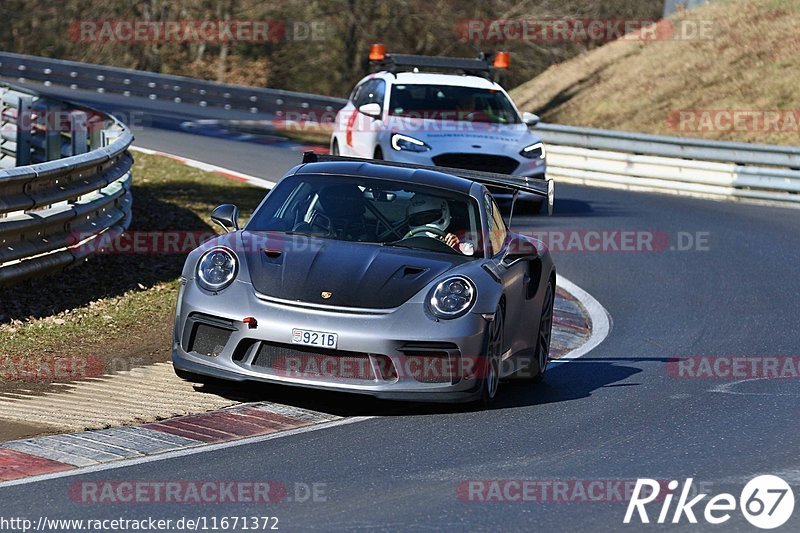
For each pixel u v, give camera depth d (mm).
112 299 36812
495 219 30375
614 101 113000
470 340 25094
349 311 24734
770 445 23984
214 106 126312
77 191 38062
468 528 17859
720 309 41812
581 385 30125
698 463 22359
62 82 132625
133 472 20266
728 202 71062
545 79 130000
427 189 29422
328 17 186250
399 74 61156
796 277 48219
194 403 25516
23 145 62844
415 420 25078
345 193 29109
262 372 24766
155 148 81250
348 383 24578
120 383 27109
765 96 101688
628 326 38875
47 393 25906
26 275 35031
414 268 26312
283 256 26344
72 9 198375
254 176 69375
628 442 23844
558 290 44562
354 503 18875
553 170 80875
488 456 22297
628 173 76938
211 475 20234
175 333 25812
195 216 53375
